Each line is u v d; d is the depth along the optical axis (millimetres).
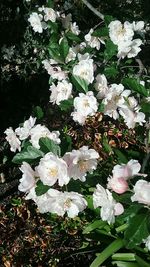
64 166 372
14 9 1186
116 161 659
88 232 592
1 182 992
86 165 397
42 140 402
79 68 476
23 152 422
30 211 777
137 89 474
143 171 545
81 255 708
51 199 394
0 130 1143
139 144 778
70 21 673
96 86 488
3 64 1195
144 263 526
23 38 1186
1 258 721
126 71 625
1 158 1025
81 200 393
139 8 1254
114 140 809
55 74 576
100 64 586
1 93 1199
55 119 1101
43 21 696
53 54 576
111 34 531
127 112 478
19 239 742
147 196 362
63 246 721
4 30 1171
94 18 1192
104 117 879
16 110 1201
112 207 411
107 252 532
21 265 700
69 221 715
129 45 532
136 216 375
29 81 1228
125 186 383
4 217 786
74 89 526
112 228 583
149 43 1027
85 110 460
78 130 884
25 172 391
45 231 740
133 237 369
